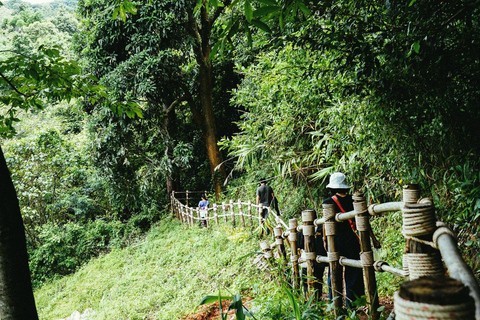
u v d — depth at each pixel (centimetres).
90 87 554
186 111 2436
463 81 499
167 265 1399
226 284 995
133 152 2025
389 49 468
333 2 529
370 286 369
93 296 1456
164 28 1769
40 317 1458
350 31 509
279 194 1391
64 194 2391
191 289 1063
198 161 2364
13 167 2189
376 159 739
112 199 2247
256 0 290
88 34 1953
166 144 2061
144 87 1736
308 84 777
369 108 625
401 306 108
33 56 496
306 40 540
